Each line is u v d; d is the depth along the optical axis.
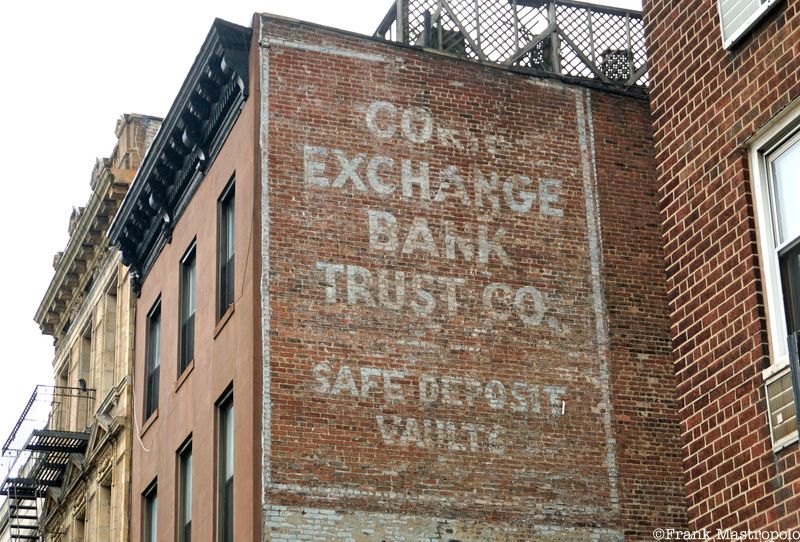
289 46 23.88
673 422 23.75
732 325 13.36
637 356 24.02
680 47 14.86
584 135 25.27
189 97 25.61
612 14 26.84
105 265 36.09
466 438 22.36
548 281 23.97
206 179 26.31
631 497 23.00
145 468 28.86
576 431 23.11
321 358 22.03
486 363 22.98
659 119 15.09
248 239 22.83
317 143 23.39
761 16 13.40
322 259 22.67
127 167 35.88
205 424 24.34
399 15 25.81
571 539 22.36
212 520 23.08
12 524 41.22
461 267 23.47
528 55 26.06
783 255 12.97
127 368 32.06
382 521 21.33
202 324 25.44
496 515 22.05
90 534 34.09
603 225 24.73
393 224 23.31
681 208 14.48
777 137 13.23
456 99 24.59
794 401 12.12
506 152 24.58
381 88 24.14
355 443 21.67
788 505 12.24
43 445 35.44
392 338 22.56
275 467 21.09
